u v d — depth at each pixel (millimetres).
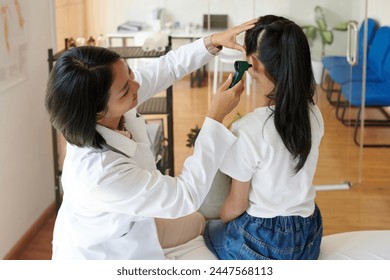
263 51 1411
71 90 1252
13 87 2648
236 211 1547
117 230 1454
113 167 1329
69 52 1305
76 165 1351
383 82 4750
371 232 1798
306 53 1393
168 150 2975
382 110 5293
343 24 3789
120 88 1314
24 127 2805
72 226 1484
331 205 3416
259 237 1507
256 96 3678
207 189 1396
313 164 1516
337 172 3793
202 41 1734
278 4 3771
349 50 3783
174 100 5895
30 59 2844
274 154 1422
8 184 2629
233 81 1455
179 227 1738
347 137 3867
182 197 1357
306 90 1406
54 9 3213
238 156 1440
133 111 1594
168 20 7023
